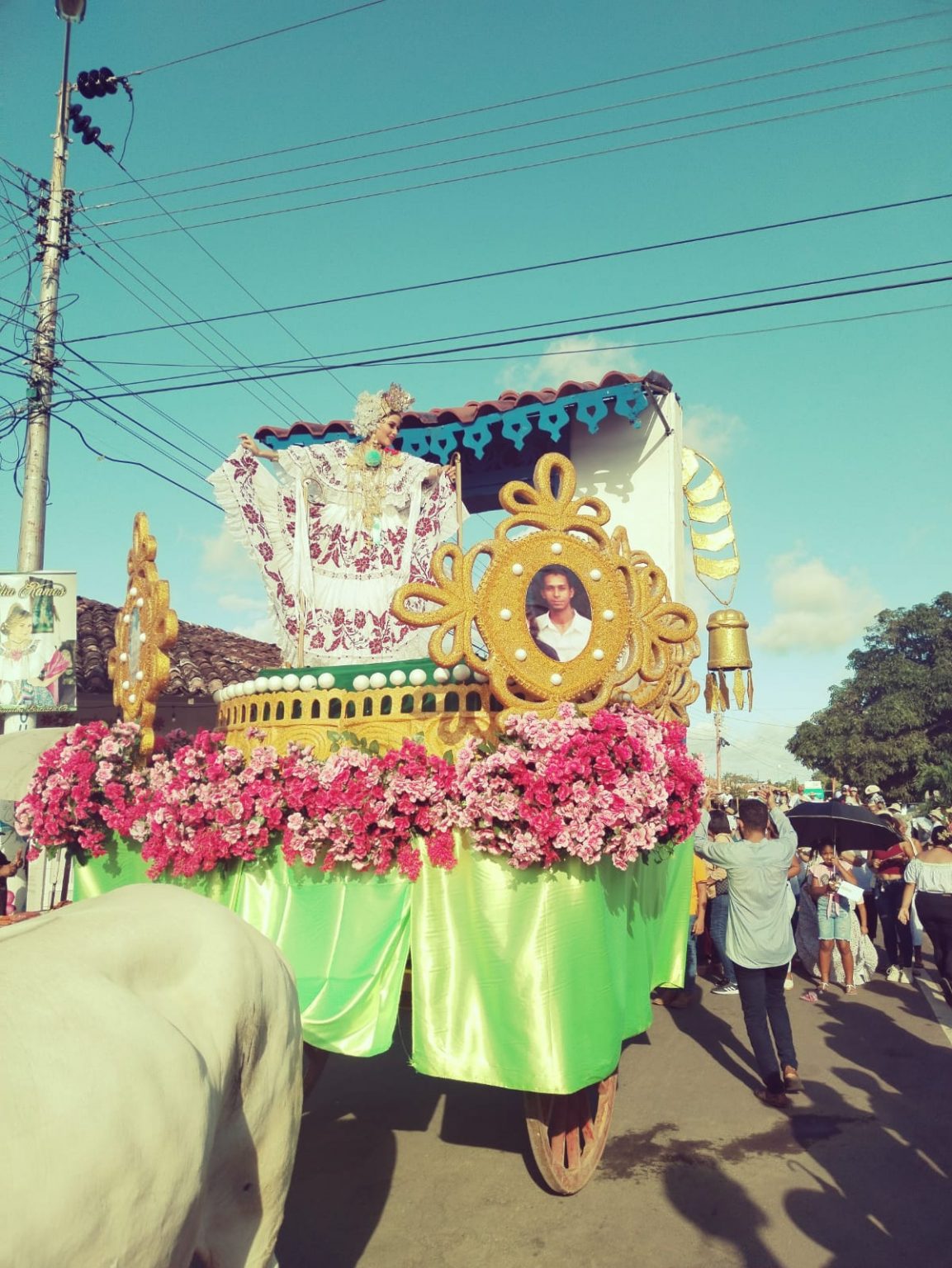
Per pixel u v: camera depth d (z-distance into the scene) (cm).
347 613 575
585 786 404
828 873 942
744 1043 738
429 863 416
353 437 821
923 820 1444
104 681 1264
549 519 442
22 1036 182
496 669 425
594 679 437
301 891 436
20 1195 164
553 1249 400
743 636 915
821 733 3984
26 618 1066
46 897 798
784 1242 408
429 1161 494
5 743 766
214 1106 221
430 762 419
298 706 491
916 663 3906
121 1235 183
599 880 426
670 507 842
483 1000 398
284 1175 268
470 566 426
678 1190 460
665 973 571
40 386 1189
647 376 777
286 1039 269
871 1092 611
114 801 465
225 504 564
